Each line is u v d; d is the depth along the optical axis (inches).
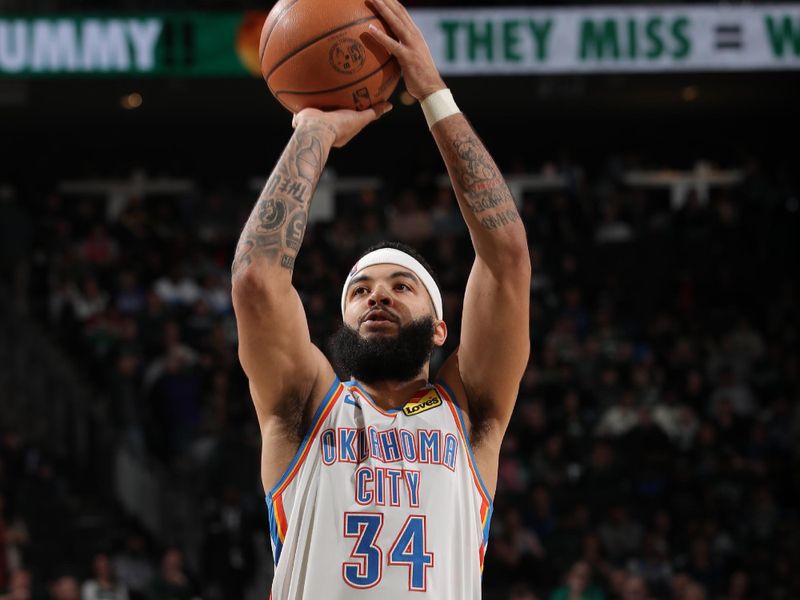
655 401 1142.3
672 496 1042.1
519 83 1427.2
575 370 1171.9
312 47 284.8
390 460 266.5
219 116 1533.0
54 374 1142.3
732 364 1235.9
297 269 1268.5
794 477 1104.8
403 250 295.3
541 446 1067.3
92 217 1395.2
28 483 1005.2
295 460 269.7
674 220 1449.3
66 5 1294.3
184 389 1098.1
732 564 1005.2
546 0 1278.3
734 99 1493.6
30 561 930.7
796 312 1346.0
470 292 287.4
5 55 1188.5
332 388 277.6
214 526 955.3
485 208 283.3
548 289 1354.6
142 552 952.3
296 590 260.1
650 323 1296.8
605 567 934.4
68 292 1230.9
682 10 1219.9
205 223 1441.9
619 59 1211.9
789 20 1219.2
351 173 1603.1
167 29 1197.1
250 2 1263.5
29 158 1596.9
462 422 279.3
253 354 270.2
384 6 289.4
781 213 1435.8
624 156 1569.9
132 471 1050.7
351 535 259.3
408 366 281.3
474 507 271.4
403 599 255.0
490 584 933.2
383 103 294.2
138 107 1483.8
